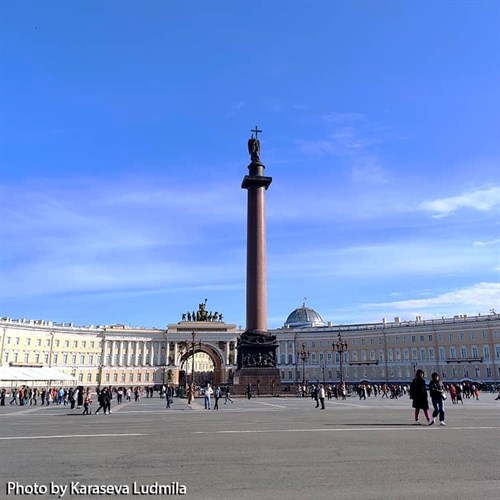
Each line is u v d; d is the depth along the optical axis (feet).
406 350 373.81
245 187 188.34
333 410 94.63
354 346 401.29
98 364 421.59
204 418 77.82
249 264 176.96
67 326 422.82
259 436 48.78
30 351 379.55
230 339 441.68
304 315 515.50
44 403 174.19
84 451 39.78
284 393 175.32
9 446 43.09
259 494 25.76
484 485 27.30
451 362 350.02
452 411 89.86
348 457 35.83
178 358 442.50
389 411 90.27
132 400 182.80
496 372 329.93
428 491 26.09
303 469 31.68
